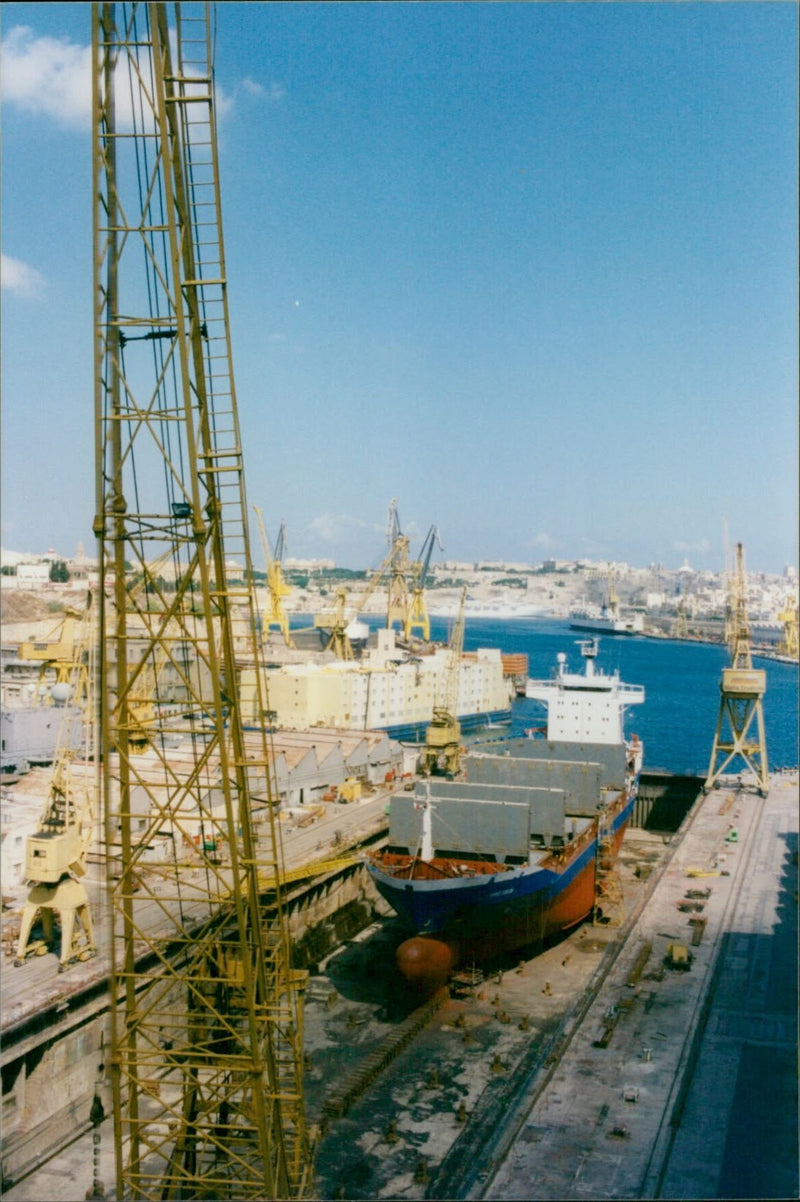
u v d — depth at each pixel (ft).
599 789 316.19
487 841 263.90
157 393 123.85
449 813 268.00
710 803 389.60
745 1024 182.80
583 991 198.39
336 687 570.05
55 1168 166.20
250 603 130.21
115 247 122.01
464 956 240.32
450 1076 196.03
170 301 122.72
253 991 127.65
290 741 417.28
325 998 239.30
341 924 293.23
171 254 119.75
